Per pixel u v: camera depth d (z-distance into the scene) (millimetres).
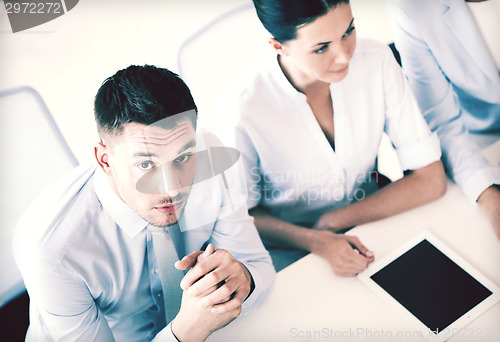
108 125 1062
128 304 1207
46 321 1132
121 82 1034
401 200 1297
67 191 1166
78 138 1271
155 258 1178
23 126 1244
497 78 1432
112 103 1038
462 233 1209
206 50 1269
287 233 1325
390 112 1384
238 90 1267
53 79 1298
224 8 1247
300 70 1276
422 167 1356
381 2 1376
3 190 1206
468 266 1136
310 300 1108
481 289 1098
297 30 1214
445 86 1451
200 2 1263
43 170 1236
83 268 1115
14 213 1210
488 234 1202
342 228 1303
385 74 1345
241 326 1077
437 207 1280
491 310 1071
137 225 1143
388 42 1368
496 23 1430
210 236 1211
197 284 987
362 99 1355
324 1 1180
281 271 1170
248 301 1073
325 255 1206
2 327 1199
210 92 1264
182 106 1069
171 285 1203
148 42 1273
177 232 1172
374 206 1295
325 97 1314
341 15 1216
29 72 1295
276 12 1196
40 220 1140
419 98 1469
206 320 1015
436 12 1402
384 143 1434
